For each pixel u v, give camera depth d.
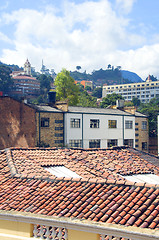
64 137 50.25
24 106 48.44
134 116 59.59
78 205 10.38
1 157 17.45
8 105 49.56
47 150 20.02
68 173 16.31
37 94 172.88
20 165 16.31
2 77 156.62
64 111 50.16
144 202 9.93
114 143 56.09
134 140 59.38
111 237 8.66
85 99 95.12
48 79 178.38
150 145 65.25
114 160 19.98
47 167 16.92
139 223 8.91
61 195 11.28
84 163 18.36
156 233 8.04
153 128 67.31
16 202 11.50
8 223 10.31
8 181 13.68
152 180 17.19
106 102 94.44
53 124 49.16
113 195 10.63
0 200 11.97
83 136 51.75
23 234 10.02
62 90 78.19
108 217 9.48
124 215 9.43
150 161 21.39
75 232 9.16
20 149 19.17
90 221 9.09
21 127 48.62
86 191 11.17
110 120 55.53
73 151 20.44
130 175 17.75
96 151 21.41
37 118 47.06
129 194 10.50
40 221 9.64
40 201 11.22
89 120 52.66
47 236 9.63
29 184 12.77
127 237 8.35
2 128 49.78
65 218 9.47
